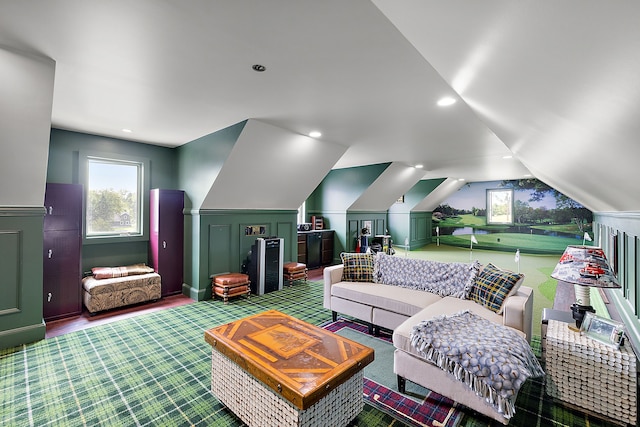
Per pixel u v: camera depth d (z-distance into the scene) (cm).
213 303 398
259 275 442
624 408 170
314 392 136
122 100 274
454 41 113
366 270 341
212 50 190
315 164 471
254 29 167
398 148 480
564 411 186
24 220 270
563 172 305
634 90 73
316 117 325
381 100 275
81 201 353
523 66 101
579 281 200
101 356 251
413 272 318
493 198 981
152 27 165
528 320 234
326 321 335
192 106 291
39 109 222
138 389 206
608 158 152
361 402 173
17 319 270
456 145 454
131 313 357
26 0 142
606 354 174
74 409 186
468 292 272
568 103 111
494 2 72
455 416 181
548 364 194
